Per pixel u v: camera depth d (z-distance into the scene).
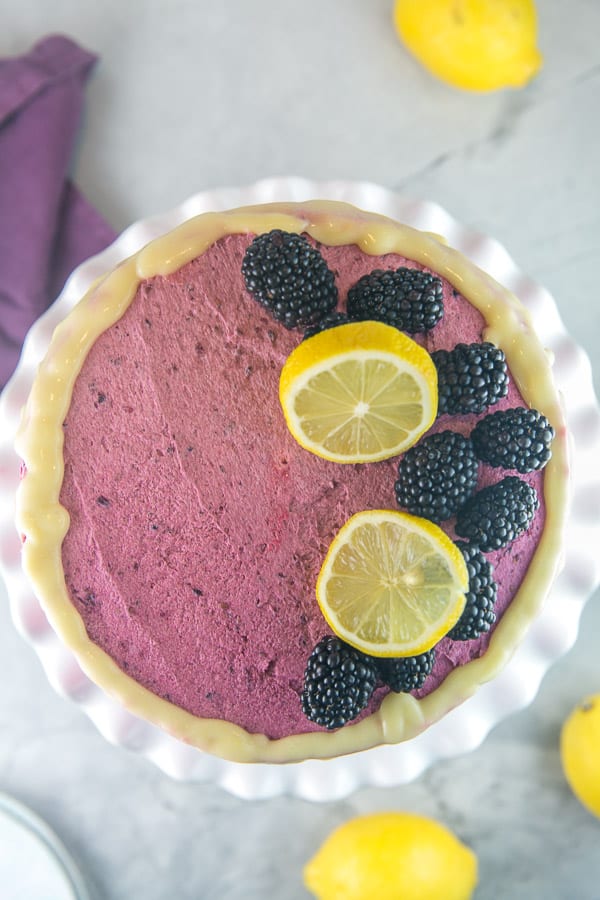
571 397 0.54
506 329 0.48
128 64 0.61
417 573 0.43
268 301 0.45
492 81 0.58
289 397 0.44
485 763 0.59
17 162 0.58
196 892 0.58
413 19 0.57
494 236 0.60
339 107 0.61
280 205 0.50
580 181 0.60
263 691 0.49
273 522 0.48
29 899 0.57
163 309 0.48
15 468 0.53
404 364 0.43
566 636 0.53
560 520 0.49
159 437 0.48
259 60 0.61
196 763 0.53
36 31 0.61
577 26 0.60
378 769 0.53
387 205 0.54
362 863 0.53
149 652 0.49
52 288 0.59
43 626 0.52
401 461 0.45
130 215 0.61
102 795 0.59
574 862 0.58
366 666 0.45
